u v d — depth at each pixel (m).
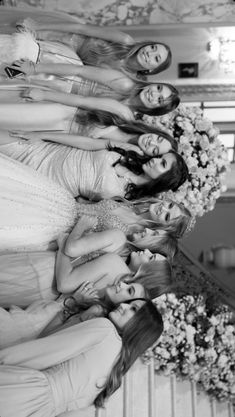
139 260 3.38
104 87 3.78
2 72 3.54
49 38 4.08
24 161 3.45
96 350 2.92
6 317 3.05
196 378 4.71
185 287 5.93
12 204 3.19
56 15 4.05
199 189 4.48
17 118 3.38
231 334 4.78
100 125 3.65
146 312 3.06
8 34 3.78
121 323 3.03
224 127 5.89
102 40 3.97
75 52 4.06
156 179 3.47
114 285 3.17
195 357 4.58
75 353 2.89
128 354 3.00
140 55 3.77
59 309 3.20
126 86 3.71
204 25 5.25
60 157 3.47
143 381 4.53
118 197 3.52
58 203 3.35
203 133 4.50
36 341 2.88
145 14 5.35
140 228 3.49
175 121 4.44
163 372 4.64
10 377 2.75
